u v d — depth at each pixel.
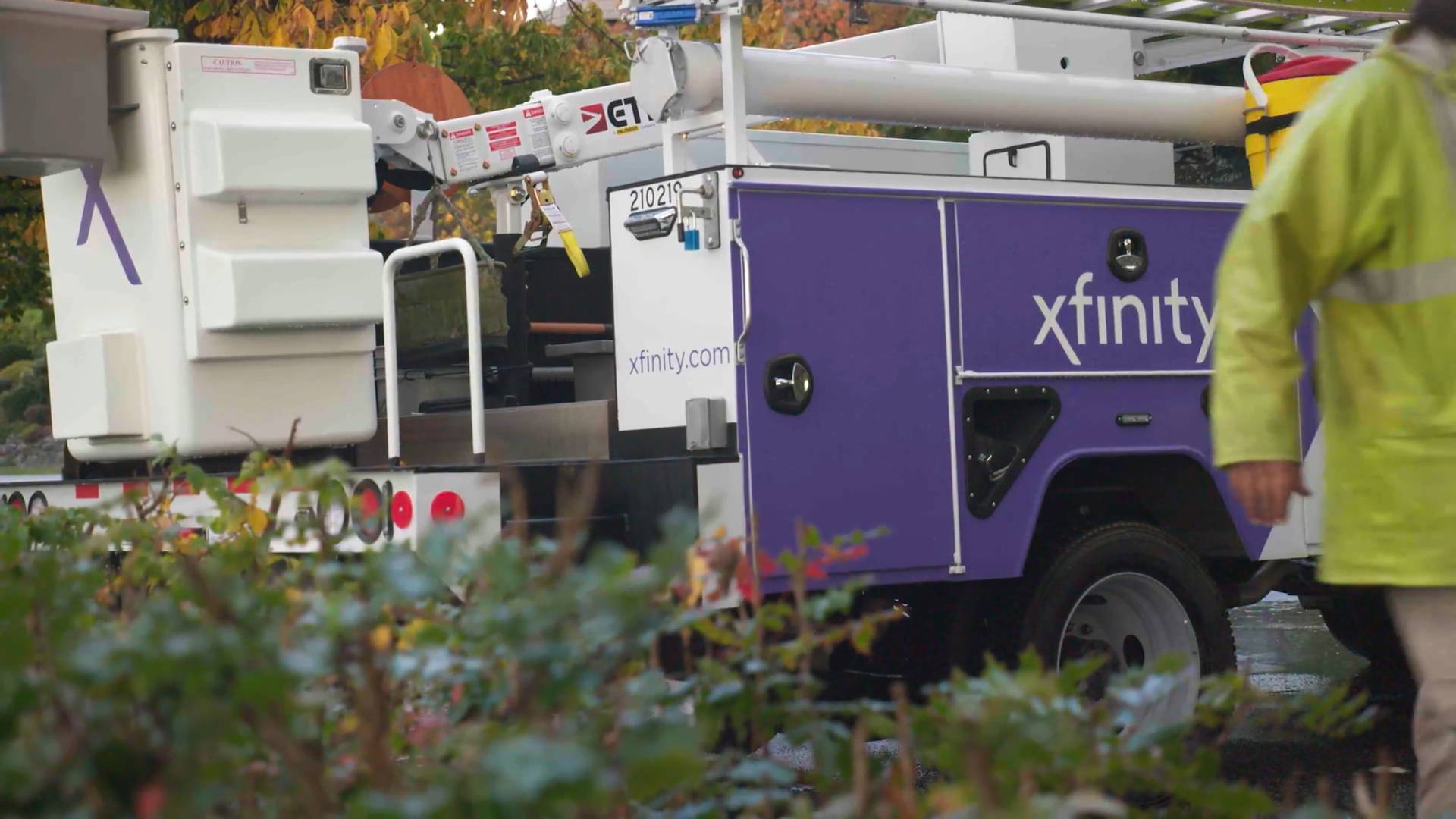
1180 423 5.93
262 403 5.62
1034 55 7.22
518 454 5.76
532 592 1.73
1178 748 2.03
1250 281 3.15
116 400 5.62
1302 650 9.72
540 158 7.51
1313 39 7.05
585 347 6.20
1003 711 1.78
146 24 5.54
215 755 1.52
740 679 2.12
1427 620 3.13
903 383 5.25
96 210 5.82
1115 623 5.92
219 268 5.43
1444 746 3.10
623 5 5.82
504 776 1.33
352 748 1.93
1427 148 3.12
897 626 5.88
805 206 5.11
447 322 6.15
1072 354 5.65
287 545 2.78
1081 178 7.38
